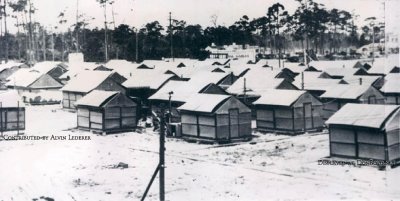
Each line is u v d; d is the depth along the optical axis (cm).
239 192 2462
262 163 3177
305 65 8681
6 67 8875
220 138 3978
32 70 7581
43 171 3059
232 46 11131
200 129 4084
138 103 5328
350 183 2575
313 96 4478
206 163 3222
